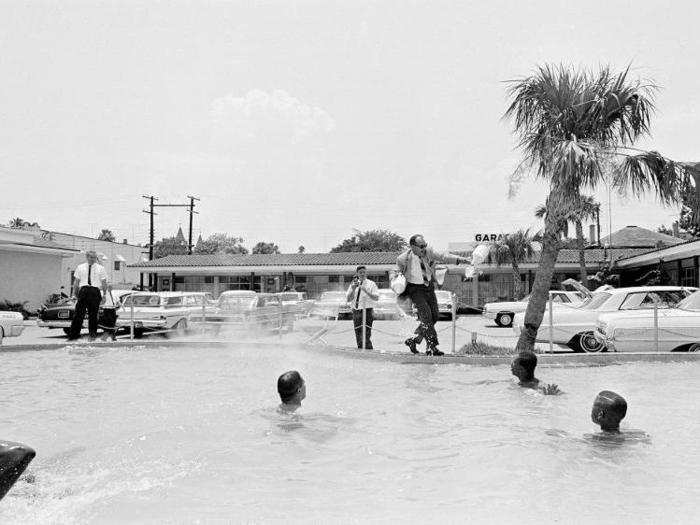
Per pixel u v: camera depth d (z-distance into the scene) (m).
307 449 4.02
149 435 4.43
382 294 24.62
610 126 10.63
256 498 3.01
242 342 11.99
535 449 4.02
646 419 5.05
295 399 5.24
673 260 27.30
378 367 9.11
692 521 2.68
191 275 39.62
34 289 31.02
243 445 4.12
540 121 10.90
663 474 3.43
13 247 28.81
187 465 3.63
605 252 36.22
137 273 50.97
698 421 4.96
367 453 3.92
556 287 36.69
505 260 33.91
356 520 2.69
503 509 2.83
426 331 10.14
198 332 15.41
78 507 2.89
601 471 3.49
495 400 6.03
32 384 7.33
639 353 9.77
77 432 4.57
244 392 6.54
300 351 11.41
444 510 2.82
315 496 3.04
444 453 3.90
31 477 3.36
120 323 15.05
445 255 10.62
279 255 40.59
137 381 7.56
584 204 11.02
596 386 7.09
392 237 69.56
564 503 2.92
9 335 13.16
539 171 10.95
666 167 10.28
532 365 6.74
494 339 15.59
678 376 8.03
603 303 11.99
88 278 13.02
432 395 6.38
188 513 2.80
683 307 11.14
